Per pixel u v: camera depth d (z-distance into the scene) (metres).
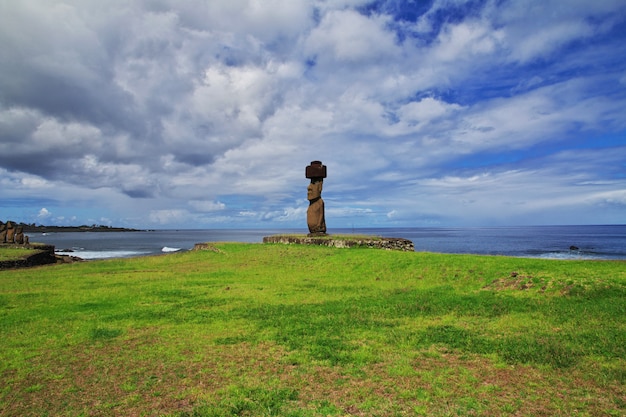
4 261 25.25
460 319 10.30
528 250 56.69
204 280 17.69
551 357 7.41
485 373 6.88
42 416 5.66
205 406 5.80
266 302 12.81
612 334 8.45
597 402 5.80
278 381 6.65
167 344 8.65
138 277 18.97
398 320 10.32
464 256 18.22
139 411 5.77
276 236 31.41
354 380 6.67
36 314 11.44
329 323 10.04
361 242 24.92
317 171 29.64
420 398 5.97
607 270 13.34
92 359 7.80
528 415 5.46
